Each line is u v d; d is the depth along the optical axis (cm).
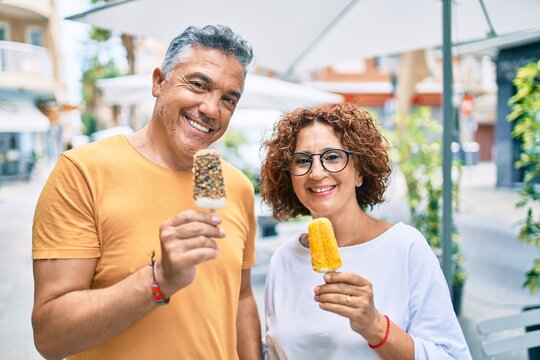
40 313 149
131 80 758
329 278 150
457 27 371
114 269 160
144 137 183
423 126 598
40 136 2220
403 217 1016
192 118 171
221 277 181
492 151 2903
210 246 132
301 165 189
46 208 157
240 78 175
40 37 2088
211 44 168
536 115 355
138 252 162
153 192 171
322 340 180
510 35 402
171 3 324
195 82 167
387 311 176
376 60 1631
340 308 149
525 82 357
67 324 143
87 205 159
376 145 196
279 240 760
